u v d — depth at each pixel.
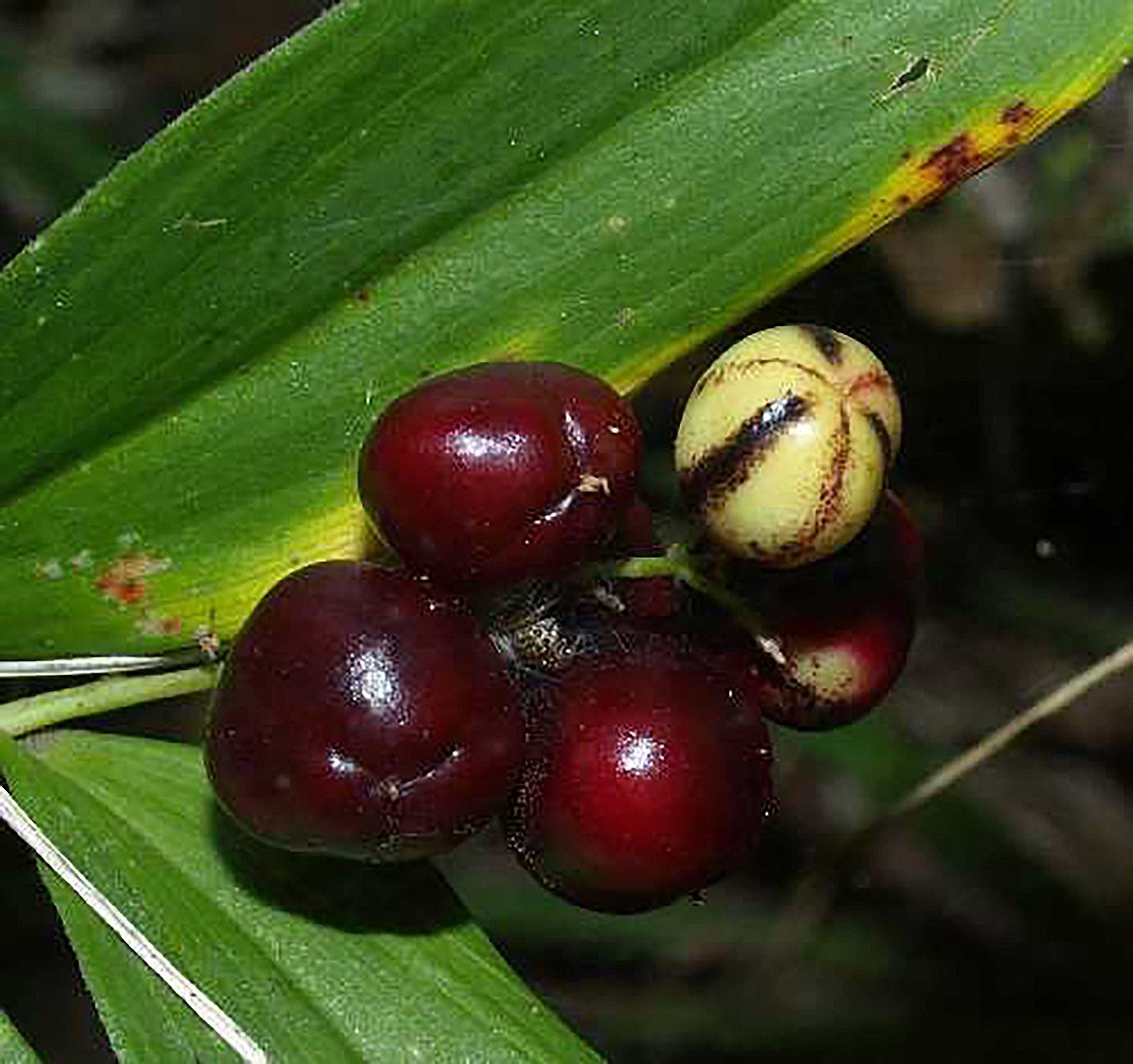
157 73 0.22
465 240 0.10
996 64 0.10
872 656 0.11
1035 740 0.20
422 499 0.10
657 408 0.17
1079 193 0.17
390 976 0.11
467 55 0.10
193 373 0.11
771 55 0.10
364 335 0.11
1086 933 0.18
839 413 0.10
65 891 0.11
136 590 0.11
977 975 0.18
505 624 0.10
